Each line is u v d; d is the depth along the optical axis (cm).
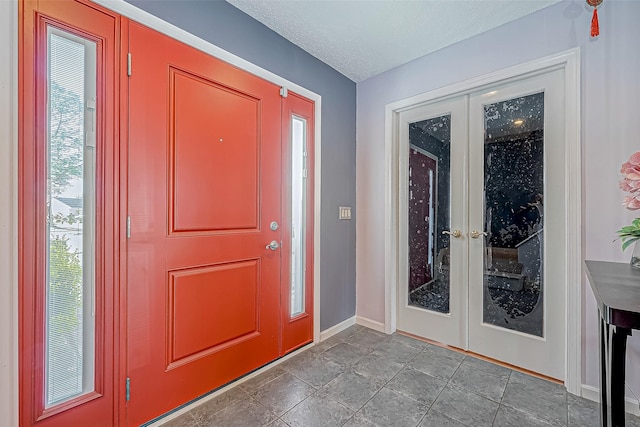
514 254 199
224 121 172
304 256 228
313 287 234
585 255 163
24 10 109
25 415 111
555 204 181
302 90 221
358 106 275
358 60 237
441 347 228
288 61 210
